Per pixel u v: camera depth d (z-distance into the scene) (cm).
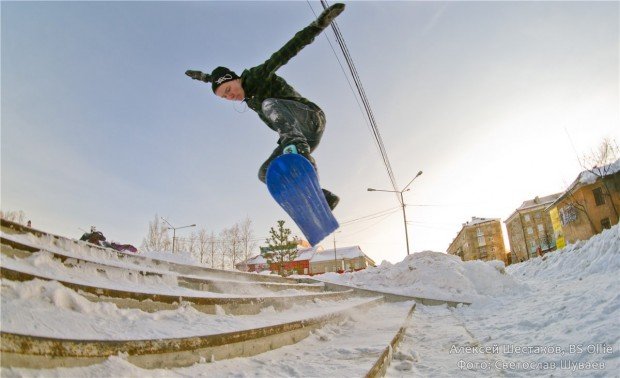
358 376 307
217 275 709
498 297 1237
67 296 287
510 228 6134
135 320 320
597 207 3136
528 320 656
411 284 1423
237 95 268
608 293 638
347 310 751
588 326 503
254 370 330
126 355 252
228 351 347
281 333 447
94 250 475
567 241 3662
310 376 314
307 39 245
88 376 219
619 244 1109
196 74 283
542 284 1330
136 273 449
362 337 529
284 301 630
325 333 554
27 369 198
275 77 267
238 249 4547
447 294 1297
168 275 500
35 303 262
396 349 510
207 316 409
